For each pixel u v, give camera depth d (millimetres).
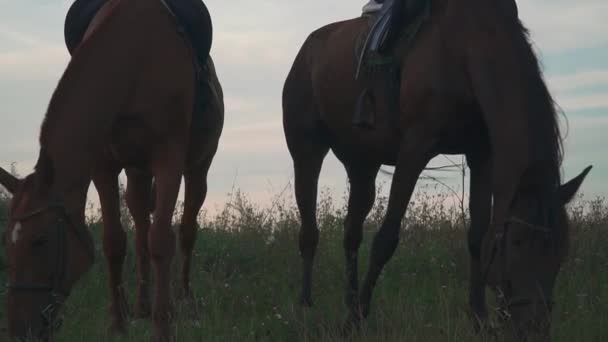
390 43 6270
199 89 6215
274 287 7719
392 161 6801
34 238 4793
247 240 8867
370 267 6184
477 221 6129
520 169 4801
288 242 8719
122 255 6098
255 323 6383
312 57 7676
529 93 5035
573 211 8773
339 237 9000
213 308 6738
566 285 6855
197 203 7191
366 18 7074
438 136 5980
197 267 8125
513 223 4695
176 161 5785
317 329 6266
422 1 6129
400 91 6188
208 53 6359
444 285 7305
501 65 5316
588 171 4746
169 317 5598
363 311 6266
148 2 5934
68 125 5148
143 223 6523
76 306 6969
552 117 4941
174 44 5938
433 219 9219
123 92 5504
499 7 5609
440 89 5859
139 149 5812
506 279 4660
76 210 5051
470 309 6164
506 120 5059
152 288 7625
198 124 6305
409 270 7980
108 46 5504
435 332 5711
